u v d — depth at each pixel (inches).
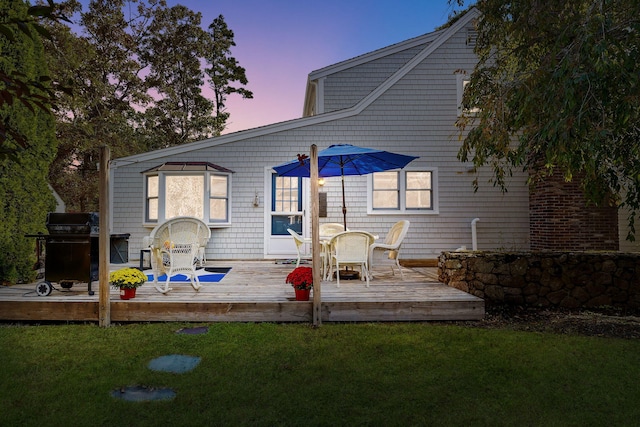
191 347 137.3
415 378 113.0
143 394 103.1
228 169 329.4
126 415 91.7
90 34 654.5
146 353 131.3
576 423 90.0
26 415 91.5
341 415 92.5
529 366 121.7
